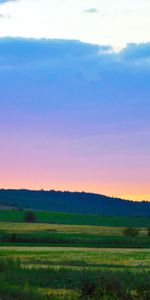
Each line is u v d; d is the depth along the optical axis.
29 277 32.34
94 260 55.16
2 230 141.75
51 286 29.70
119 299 25.06
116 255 65.12
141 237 122.88
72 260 53.91
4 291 23.86
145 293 25.91
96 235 126.25
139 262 52.69
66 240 107.00
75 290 27.94
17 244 98.44
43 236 111.81
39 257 58.78
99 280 26.06
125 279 29.45
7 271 33.78
